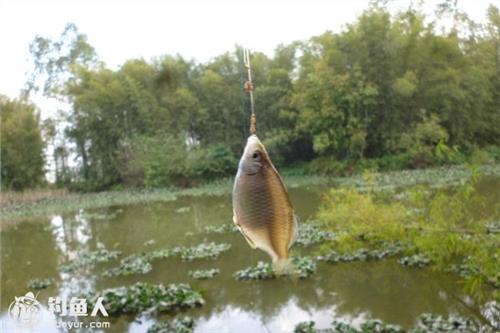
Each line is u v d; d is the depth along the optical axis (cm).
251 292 962
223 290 985
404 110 3197
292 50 3747
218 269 1140
